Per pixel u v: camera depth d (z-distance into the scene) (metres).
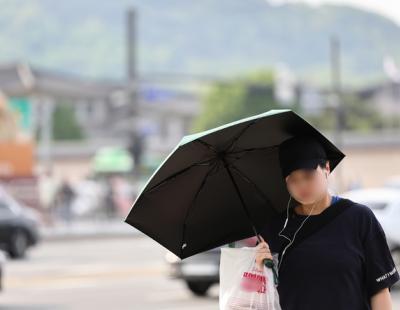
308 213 11.22
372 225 11.04
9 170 93.44
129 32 99.38
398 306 33.22
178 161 11.05
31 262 56.66
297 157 10.98
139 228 11.65
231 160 11.47
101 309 35.06
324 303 10.84
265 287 11.20
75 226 90.06
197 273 37.50
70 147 159.75
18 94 194.25
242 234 12.00
